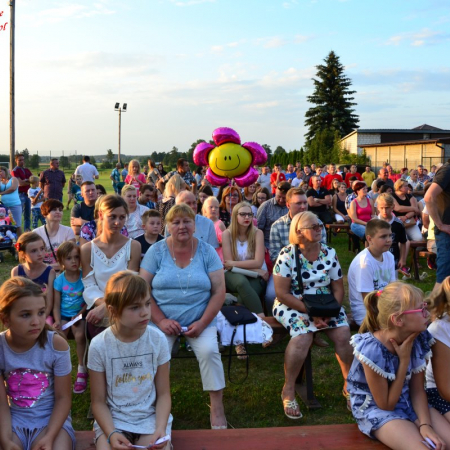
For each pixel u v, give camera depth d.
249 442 2.75
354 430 2.90
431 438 2.63
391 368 2.78
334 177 15.67
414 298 2.67
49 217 5.65
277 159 59.06
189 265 3.87
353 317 4.45
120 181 20.09
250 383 4.44
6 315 2.49
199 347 3.63
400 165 38.09
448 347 2.88
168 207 7.02
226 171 8.31
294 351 3.80
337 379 4.52
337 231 12.31
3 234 9.56
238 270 5.23
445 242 5.20
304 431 2.87
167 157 62.75
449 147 33.25
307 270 4.02
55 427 2.59
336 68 66.81
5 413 2.59
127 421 2.68
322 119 66.69
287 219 5.79
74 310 4.37
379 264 4.39
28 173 13.16
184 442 2.74
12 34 15.49
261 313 5.05
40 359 2.65
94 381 2.72
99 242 4.23
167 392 2.82
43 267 4.48
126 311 2.63
